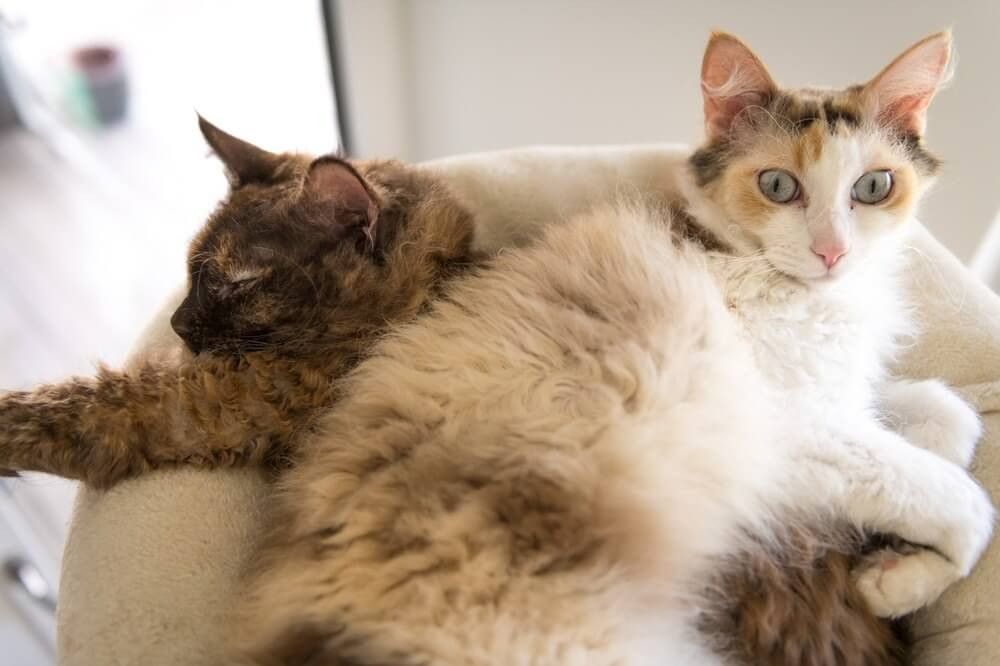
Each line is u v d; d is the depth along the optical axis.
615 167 0.60
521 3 0.74
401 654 0.37
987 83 0.59
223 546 0.43
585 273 0.45
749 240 0.46
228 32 0.93
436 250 0.48
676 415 0.41
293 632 0.38
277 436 0.45
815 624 0.42
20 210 0.97
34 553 0.66
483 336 0.43
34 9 1.01
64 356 0.82
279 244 0.46
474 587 0.37
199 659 0.41
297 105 0.92
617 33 0.71
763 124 0.46
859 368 0.47
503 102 0.81
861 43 0.62
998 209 0.63
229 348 0.46
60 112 1.06
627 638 0.38
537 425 0.40
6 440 0.43
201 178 0.98
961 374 0.51
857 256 0.45
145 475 0.44
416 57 0.85
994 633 0.42
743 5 0.65
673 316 0.43
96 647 0.41
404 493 0.38
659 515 0.40
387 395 0.42
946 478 0.42
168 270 0.90
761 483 0.42
